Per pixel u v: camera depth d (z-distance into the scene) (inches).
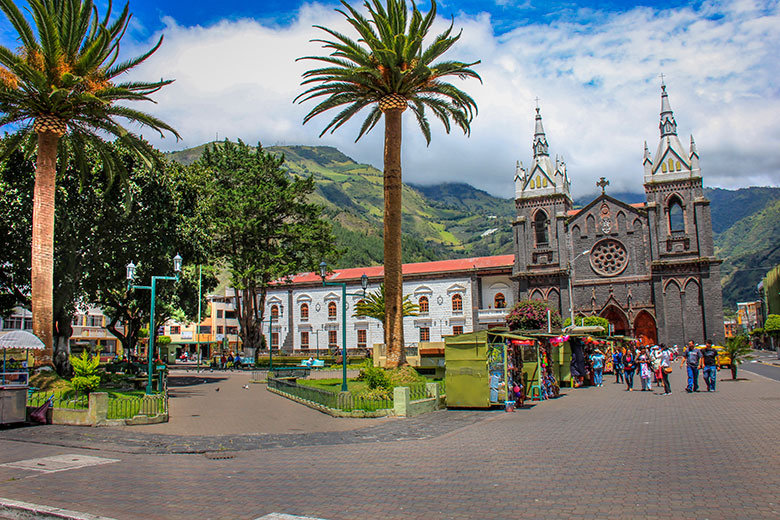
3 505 345.4
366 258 7421.3
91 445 578.9
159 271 1471.5
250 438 622.5
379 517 310.5
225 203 2138.3
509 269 2807.6
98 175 1270.9
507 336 831.1
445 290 2898.6
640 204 2618.1
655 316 2456.9
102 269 1403.8
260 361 2608.3
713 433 539.2
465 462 453.4
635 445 494.0
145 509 334.0
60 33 1001.5
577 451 478.3
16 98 964.6
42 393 863.7
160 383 1118.4
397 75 1072.8
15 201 1208.8
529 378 968.3
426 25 1130.7
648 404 824.3
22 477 426.0
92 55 978.1
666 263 2454.5
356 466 455.8
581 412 757.3
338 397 826.2
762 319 5654.5
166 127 1071.0
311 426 716.0
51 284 997.2
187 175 1508.4
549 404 879.1
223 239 2165.4
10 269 1386.6
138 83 1031.0
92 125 1052.5
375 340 2987.2
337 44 1111.6
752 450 449.4
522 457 463.2
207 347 3909.9
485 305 2883.9
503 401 817.5
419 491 364.2
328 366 2369.6
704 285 2393.0
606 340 1526.8
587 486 360.2
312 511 325.1
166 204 1379.2
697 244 2437.3
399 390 780.0
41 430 682.2
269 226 2242.9
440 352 1578.5
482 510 316.8
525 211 2778.1
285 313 3228.3
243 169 2269.9
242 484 397.7
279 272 2114.9
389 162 1115.3
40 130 988.6
